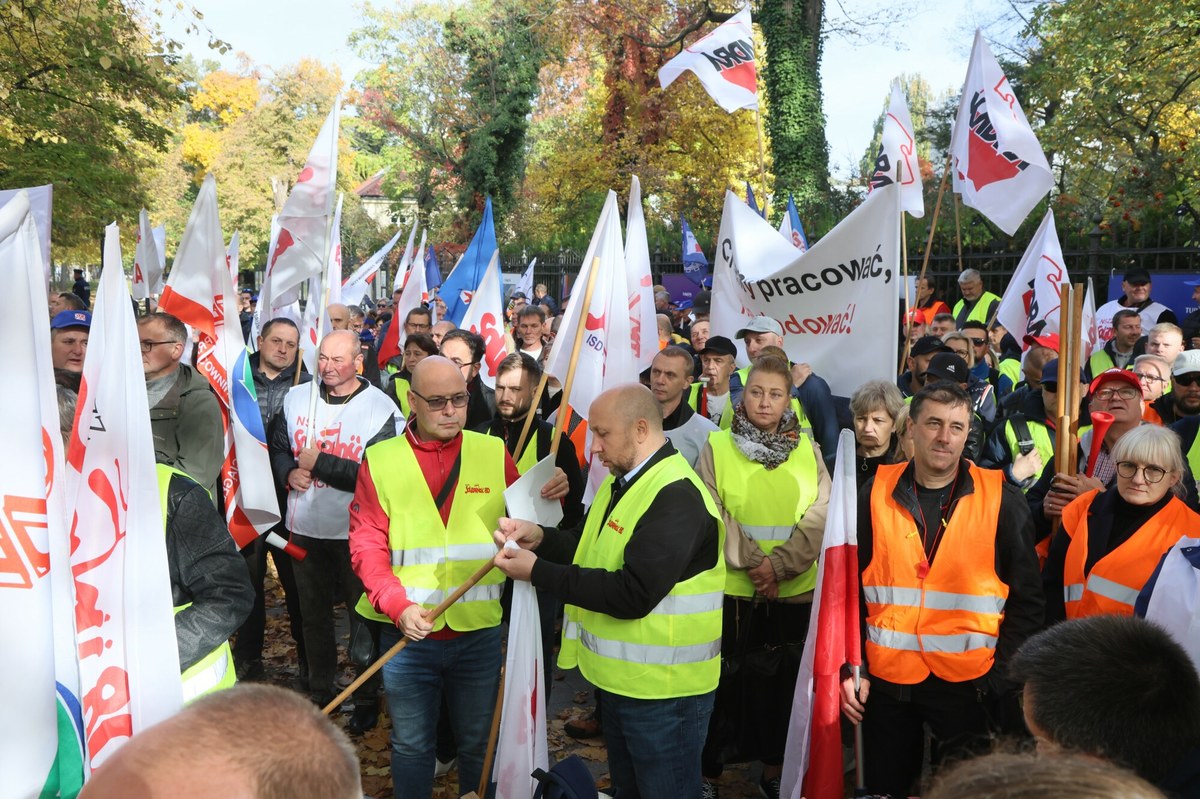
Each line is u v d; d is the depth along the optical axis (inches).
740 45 315.6
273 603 297.3
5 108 626.5
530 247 1048.8
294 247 256.8
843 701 137.6
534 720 140.8
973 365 283.9
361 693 203.5
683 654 128.7
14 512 89.2
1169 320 344.5
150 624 102.5
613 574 126.3
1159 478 134.3
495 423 207.5
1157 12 544.7
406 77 1734.7
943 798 41.1
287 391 244.2
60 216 714.8
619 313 186.9
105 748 101.0
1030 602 134.7
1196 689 70.5
